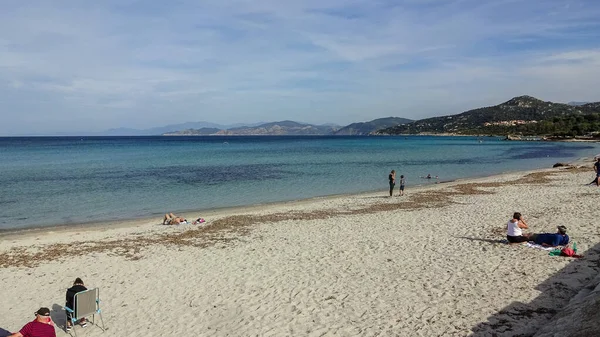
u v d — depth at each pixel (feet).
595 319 21.97
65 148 349.41
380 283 36.17
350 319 29.37
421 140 611.06
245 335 27.81
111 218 74.74
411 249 46.50
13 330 30.58
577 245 43.34
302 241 52.49
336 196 95.86
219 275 40.50
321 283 36.96
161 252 49.65
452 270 38.32
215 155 252.62
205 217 72.69
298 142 537.24
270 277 39.22
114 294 36.70
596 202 69.05
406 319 28.76
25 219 74.08
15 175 139.54
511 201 76.64
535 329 25.62
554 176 120.37
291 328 28.48
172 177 134.51
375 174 142.41
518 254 41.91
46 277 41.75
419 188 105.29
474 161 200.85
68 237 59.06
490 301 30.55
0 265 45.88
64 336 29.40
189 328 29.48
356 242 50.75
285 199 93.35
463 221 60.54
